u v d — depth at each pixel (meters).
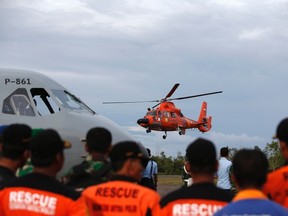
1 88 10.87
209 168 4.33
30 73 11.40
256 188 3.82
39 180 4.33
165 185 38.50
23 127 4.85
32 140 4.39
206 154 4.30
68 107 11.21
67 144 4.69
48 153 4.32
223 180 12.38
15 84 10.99
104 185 4.53
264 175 3.85
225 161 12.42
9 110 10.65
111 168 4.98
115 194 4.44
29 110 10.77
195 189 4.29
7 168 4.77
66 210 4.26
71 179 5.27
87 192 4.52
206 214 4.18
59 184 4.36
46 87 11.23
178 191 4.34
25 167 5.62
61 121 10.70
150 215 4.33
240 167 3.85
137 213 4.34
